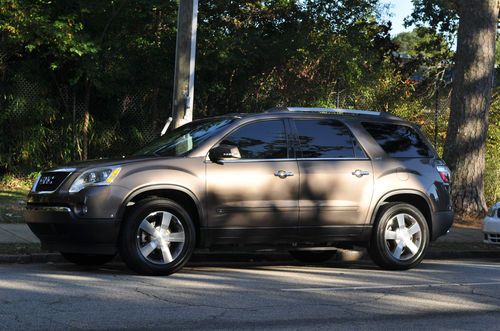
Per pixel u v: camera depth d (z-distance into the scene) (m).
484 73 16.91
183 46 12.24
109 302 6.92
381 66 22.00
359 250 11.77
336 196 9.59
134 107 19.17
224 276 8.90
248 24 19.69
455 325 6.36
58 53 16.92
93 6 17.05
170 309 6.67
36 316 6.22
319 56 19.62
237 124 9.36
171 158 8.94
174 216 8.77
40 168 18.16
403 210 10.04
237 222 9.08
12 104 17.55
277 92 19.95
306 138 9.66
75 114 18.34
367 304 7.21
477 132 16.98
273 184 9.25
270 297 7.45
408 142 10.41
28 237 11.23
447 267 10.57
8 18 16.16
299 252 11.15
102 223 8.46
